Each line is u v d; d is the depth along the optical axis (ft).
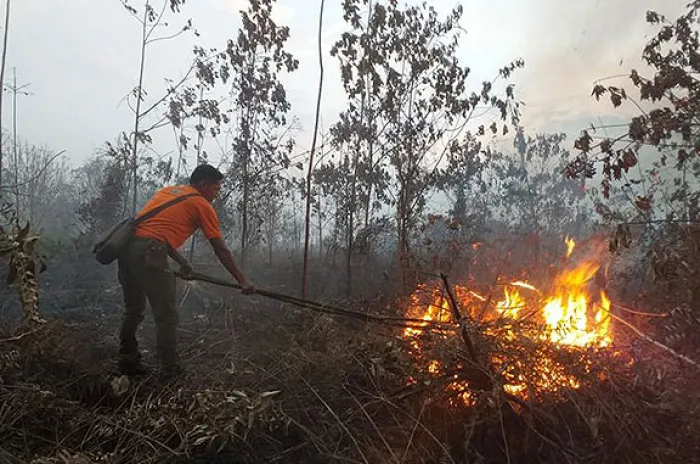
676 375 10.69
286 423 8.99
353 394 10.62
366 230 27.14
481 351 9.98
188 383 11.35
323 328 13.17
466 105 26.27
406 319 11.79
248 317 16.66
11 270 11.40
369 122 28.25
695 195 18.15
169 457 8.50
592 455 8.52
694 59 15.96
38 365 11.19
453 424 9.34
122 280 12.71
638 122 14.52
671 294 13.61
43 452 8.67
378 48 26.50
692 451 8.65
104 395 10.96
